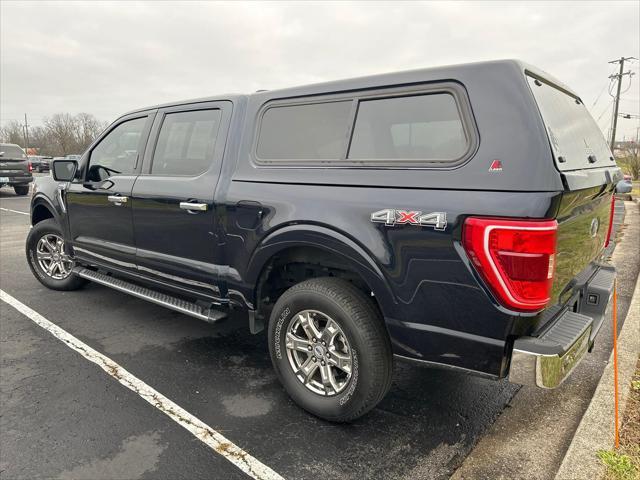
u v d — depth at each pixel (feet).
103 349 12.30
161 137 12.32
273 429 8.82
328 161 8.83
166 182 11.65
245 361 11.69
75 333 13.35
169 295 12.68
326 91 9.10
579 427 8.36
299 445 8.34
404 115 7.98
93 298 16.49
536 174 6.49
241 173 10.16
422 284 7.42
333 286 8.59
